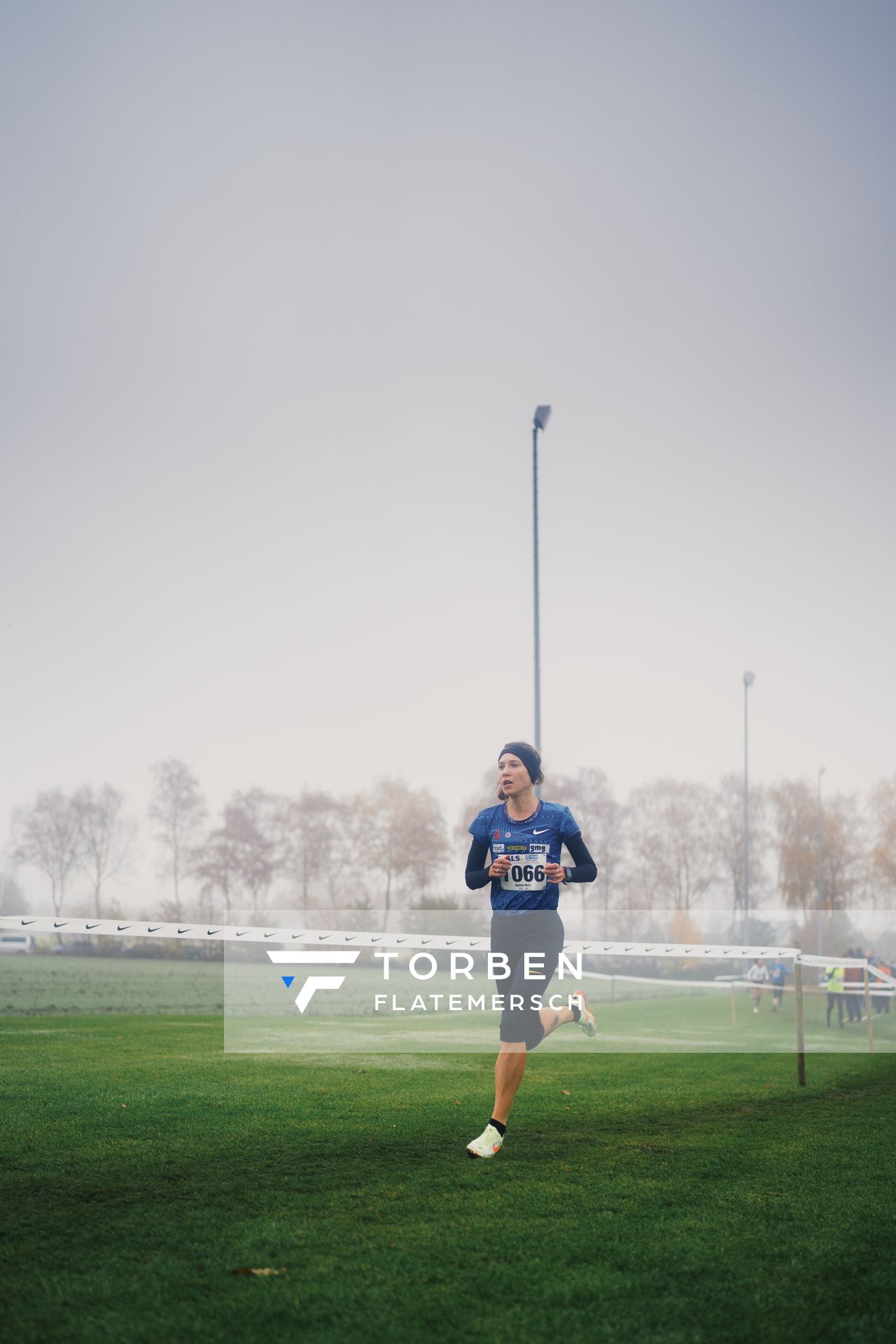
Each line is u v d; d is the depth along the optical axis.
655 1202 5.00
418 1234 4.43
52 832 83.75
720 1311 3.67
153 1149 5.93
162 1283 3.83
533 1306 3.67
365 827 81.81
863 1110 7.93
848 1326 3.55
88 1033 12.81
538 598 28.25
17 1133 6.34
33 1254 4.12
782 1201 5.06
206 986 27.78
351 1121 6.85
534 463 28.48
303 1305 3.64
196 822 85.19
